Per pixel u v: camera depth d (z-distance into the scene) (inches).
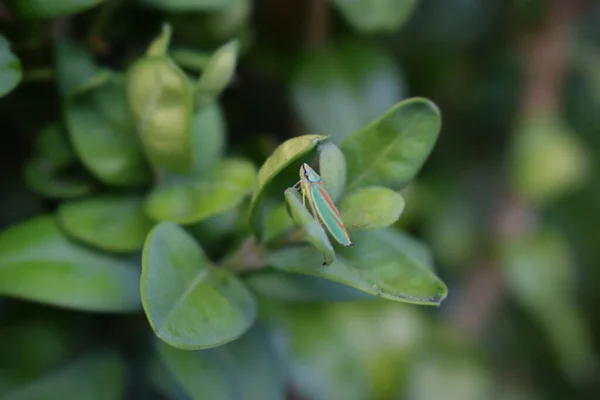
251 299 6.1
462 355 8.6
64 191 6.6
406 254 6.0
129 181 6.4
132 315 6.8
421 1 8.5
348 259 6.1
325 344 7.1
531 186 8.5
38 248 6.2
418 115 6.0
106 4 6.6
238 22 6.8
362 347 7.8
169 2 6.4
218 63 6.1
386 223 6.0
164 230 6.0
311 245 6.1
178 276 5.9
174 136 6.2
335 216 5.8
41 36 6.5
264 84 7.7
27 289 6.1
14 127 7.1
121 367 6.7
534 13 8.6
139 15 6.8
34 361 6.6
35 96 6.7
